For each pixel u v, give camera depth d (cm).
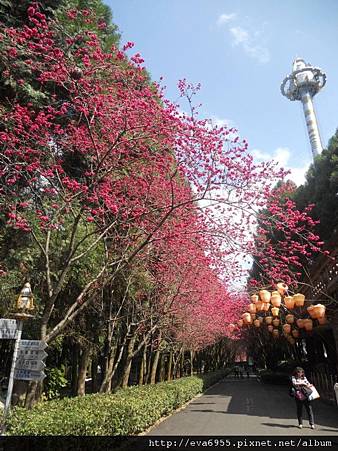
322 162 1850
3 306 734
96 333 970
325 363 1470
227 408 1224
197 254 888
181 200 696
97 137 646
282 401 1416
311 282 1251
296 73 4706
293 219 678
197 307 1297
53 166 599
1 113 640
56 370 1114
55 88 694
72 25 682
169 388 1135
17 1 753
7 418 473
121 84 614
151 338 1323
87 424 517
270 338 2530
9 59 641
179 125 591
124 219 679
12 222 613
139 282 1002
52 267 795
